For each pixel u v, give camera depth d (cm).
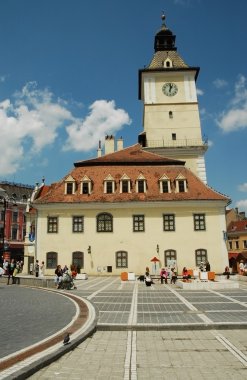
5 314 1488
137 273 4425
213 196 4616
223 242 4481
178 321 1337
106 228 4550
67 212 4612
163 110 5934
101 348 1007
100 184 4781
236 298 2122
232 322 1302
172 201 4538
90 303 1862
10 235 8694
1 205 8556
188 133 5822
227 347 1014
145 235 4509
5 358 839
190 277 3691
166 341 1091
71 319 1362
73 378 760
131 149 5519
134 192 4669
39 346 952
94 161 5041
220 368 828
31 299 2059
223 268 4422
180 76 6066
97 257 4484
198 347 1017
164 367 838
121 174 4878
